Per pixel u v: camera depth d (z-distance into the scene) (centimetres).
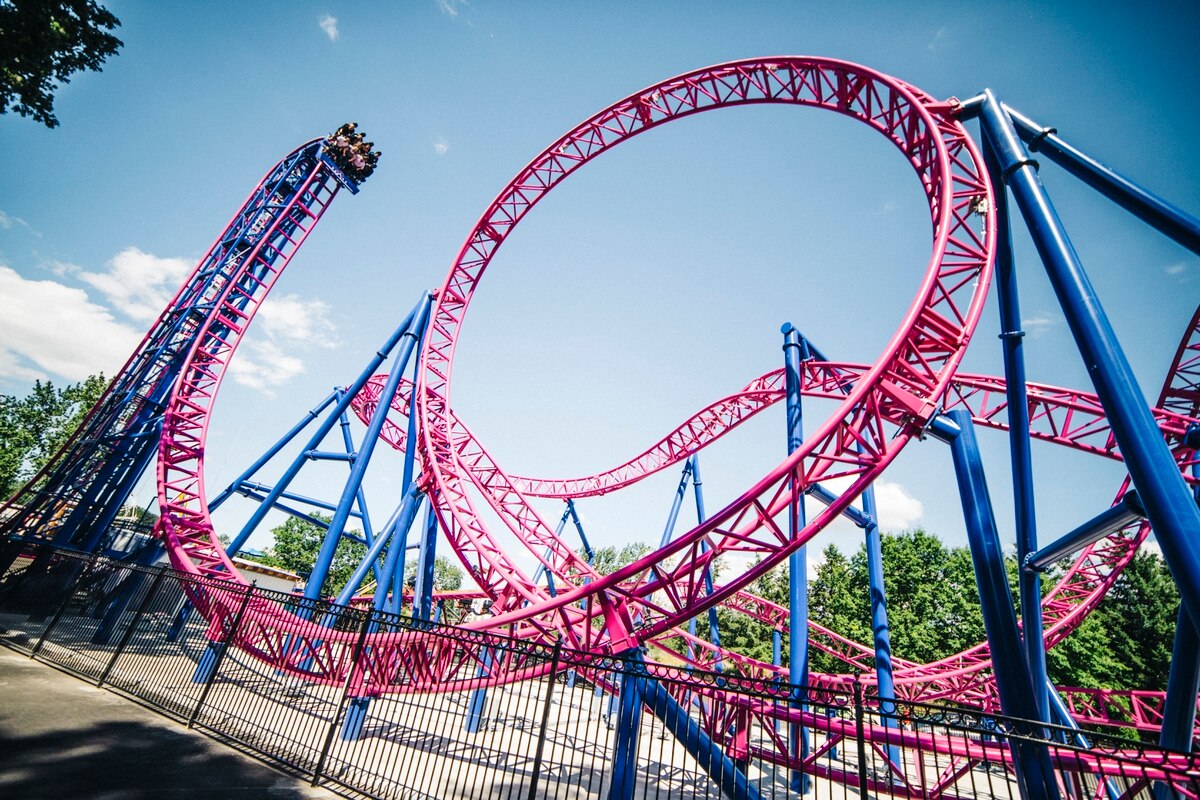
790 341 1731
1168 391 1748
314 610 962
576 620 1195
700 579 1095
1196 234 698
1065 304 724
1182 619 800
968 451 1005
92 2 1105
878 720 1192
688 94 1869
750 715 1033
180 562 1538
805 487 1052
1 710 799
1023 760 797
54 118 1191
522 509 1727
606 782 1126
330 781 782
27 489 2045
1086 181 873
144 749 760
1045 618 2414
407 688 1104
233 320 2330
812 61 1551
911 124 1332
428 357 1869
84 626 1503
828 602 4678
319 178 2734
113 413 2112
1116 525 825
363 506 2622
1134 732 2314
